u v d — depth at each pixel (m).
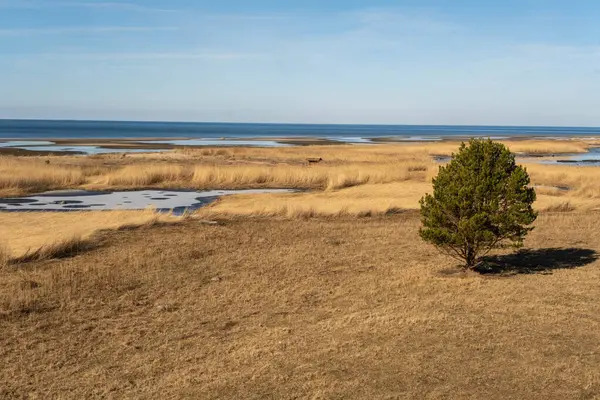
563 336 8.40
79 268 13.31
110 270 13.11
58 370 7.84
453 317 9.37
